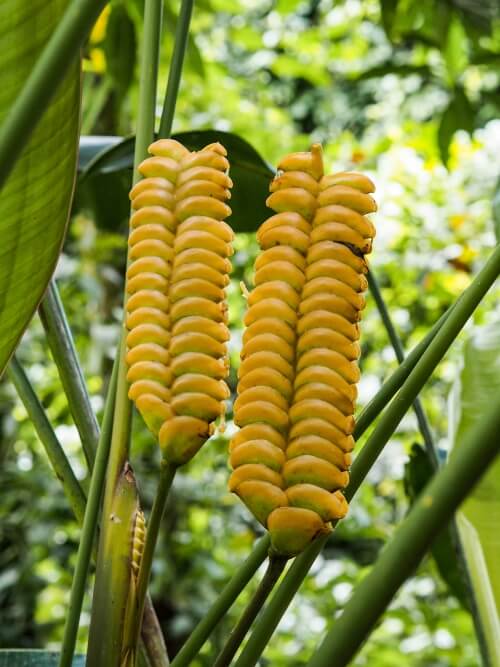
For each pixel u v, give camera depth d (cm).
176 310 63
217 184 64
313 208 62
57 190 69
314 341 60
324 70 453
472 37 260
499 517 83
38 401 89
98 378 315
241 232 128
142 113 80
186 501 315
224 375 63
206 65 353
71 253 331
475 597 81
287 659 279
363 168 376
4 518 329
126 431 71
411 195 370
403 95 473
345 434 60
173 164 65
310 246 61
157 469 312
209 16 414
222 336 63
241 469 60
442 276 356
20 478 327
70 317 325
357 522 312
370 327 361
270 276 61
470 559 83
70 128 67
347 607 49
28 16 61
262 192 121
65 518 325
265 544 67
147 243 64
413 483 135
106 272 318
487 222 364
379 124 483
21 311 72
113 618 67
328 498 59
